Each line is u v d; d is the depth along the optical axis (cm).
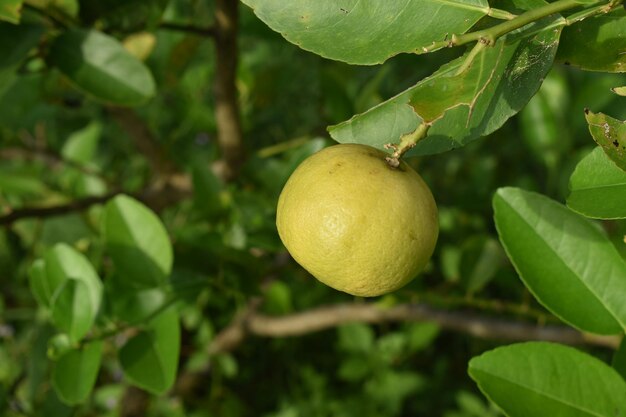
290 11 36
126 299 46
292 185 36
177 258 49
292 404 86
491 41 33
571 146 73
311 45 36
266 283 62
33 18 47
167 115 93
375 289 36
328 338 91
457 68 36
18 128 67
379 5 36
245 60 77
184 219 66
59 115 89
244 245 53
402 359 80
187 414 81
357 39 36
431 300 54
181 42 60
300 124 101
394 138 37
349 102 62
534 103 67
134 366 44
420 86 36
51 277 46
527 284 39
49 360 57
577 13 35
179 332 45
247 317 68
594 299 39
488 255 54
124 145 98
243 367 91
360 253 35
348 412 80
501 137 88
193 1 55
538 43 35
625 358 38
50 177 80
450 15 35
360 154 36
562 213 40
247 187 57
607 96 69
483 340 85
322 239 35
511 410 37
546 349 37
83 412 74
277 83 71
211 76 82
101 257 56
